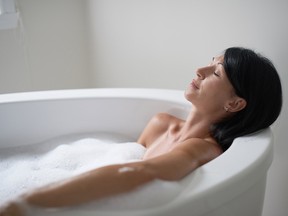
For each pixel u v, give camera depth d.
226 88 0.91
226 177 0.63
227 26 1.15
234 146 0.77
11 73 1.66
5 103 1.14
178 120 1.15
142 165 0.62
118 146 1.17
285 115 1.03
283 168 1.07
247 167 0.66
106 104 1.21
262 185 0.76
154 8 1.42
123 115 1.23
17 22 1.58
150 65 1.54
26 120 1.18
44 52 1.75
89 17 1.80
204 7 1.21
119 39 1.66
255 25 1.06
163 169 0.63
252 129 0.86
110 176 0.58
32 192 0.55
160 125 1.17
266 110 0.86
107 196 0.56
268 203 1.18
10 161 1.16
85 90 1.25
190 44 1.31
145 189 0.57
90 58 1.91
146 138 1.19
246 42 1.10
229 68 0.89
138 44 1.56
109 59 1.76
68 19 1.78
